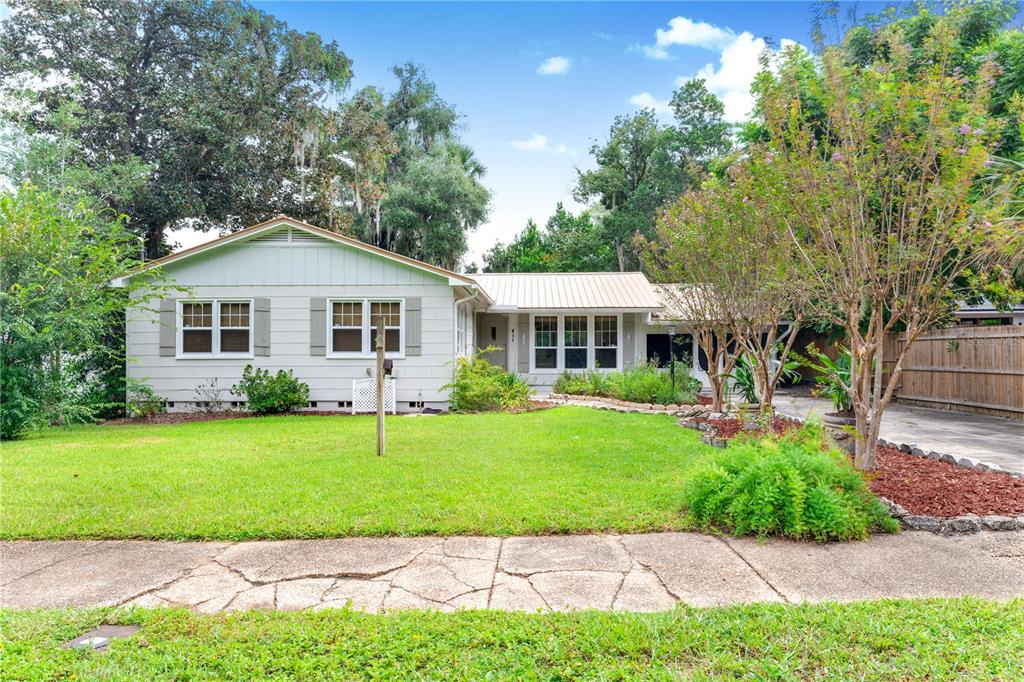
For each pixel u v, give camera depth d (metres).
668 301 11.70
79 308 9.99
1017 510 4.65
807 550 3.97
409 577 3.55
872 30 10.87
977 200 5.19
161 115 19.89
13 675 2.44
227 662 2.55
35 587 3.44
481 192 30.28
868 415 5.94
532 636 2.76
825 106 5.36
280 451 7.45
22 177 14.68
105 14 19.83
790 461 4.60
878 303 5.48
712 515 4.45
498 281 19.30
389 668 2.52
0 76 17.77
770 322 8.63
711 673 2.47
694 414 10.34
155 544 4.15
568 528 4.34
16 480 5.80
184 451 7.49
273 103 22.00
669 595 3.28
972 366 12.09
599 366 16.92
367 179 25.11
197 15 20.92
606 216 33.12
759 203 6.31
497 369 13.79
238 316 12.80
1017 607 3.02
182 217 21.20
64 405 9.71
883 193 5.28
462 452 7.22
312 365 12.73
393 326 12.82
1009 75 11.16
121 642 2.74
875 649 2.64
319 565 3.75
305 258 12.73
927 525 4.39
